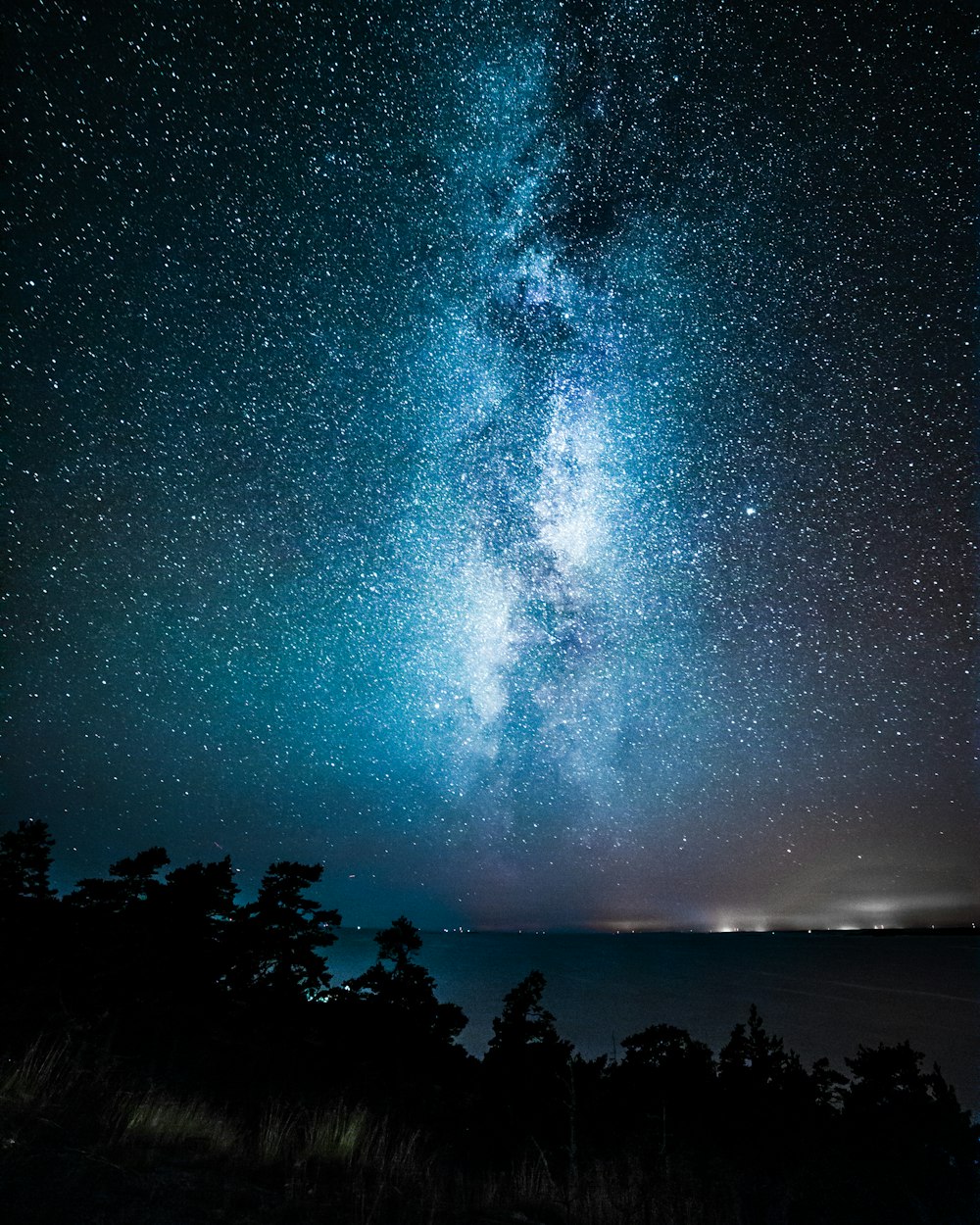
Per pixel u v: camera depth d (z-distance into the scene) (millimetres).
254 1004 7762
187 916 7957
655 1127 6551
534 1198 4750
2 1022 5973
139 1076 5590
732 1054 8125
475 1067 8031
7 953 7281
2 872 8188
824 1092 7535
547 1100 7070
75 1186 3395
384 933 8883
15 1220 2975
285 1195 3859
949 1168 6113
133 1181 3586
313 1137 4918
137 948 7461
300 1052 7258
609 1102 7273
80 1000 6859
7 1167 3416
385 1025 8070
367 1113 5586
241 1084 6164
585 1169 5660
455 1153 5797
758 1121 7027
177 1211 3350
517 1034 7953
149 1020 6832
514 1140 6285
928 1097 6926
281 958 8211
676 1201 4926
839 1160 6215
